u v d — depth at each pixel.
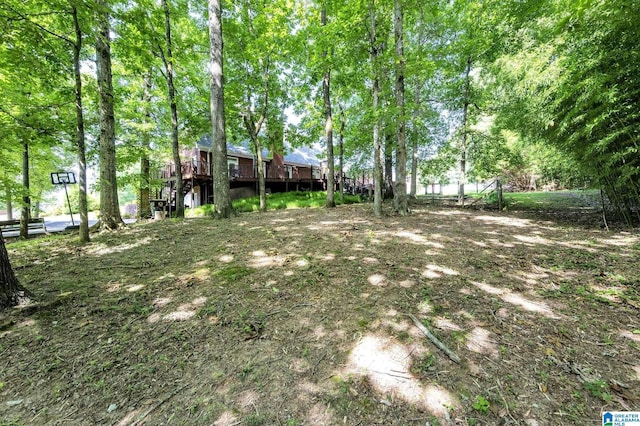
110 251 4.68
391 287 2.98
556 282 3.11
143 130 10.94
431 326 2.28
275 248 4.42
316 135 13.82
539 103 5.70
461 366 1.84
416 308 2.56
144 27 5.99
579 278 3.21
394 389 1.67
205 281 3.23
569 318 2.39
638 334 2.14
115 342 2.18
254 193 17.75
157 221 8.45
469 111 11.52
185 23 10.54
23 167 9.20
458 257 3.93
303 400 1.61
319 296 2.83
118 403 1.63
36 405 1.63
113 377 1.83
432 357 1.93
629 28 4.09
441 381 1.72
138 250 4.68
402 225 6.31
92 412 1.58
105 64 6.66
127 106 10.37
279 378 1.78
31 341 2.18
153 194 16.55
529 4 5.55
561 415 1.47
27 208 9.38
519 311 2.51
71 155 14.21
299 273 3.38
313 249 4.32
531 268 3.53
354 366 1.87
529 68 5.73
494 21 8.58
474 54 9.73
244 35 10.05
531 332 2.20
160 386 1.75
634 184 5.29
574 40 4.90
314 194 15.23
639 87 4.47
